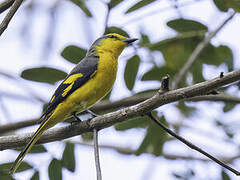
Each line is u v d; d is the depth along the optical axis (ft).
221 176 36.35
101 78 33.86
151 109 27.35
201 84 25.79
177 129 43.86
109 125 29.37
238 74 24.72
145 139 36.40
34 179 30.99
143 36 39.55
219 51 42.09
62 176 31.53
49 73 36.04
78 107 33.06
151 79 39.19
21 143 30.55
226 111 42.83
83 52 37.14
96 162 26.25
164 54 42.98
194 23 38.86
